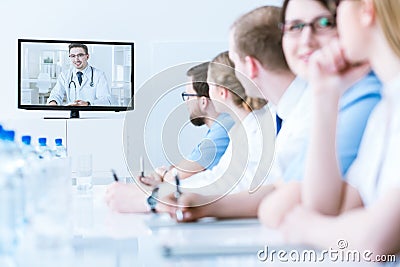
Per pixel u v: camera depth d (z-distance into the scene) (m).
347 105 1.33
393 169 1.15
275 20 1.60
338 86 1.36
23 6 4.01
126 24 4.11
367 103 1.31
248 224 1.12
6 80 4.01
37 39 3.94
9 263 0.86
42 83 3.95
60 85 3.96
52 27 4.05
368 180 1.21
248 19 1.67
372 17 1.40
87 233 1.07
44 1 4.03
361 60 1.38
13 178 0.92
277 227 1.08
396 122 1.22
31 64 3.94
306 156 1.28
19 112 4.02
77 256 0.93
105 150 3.83
